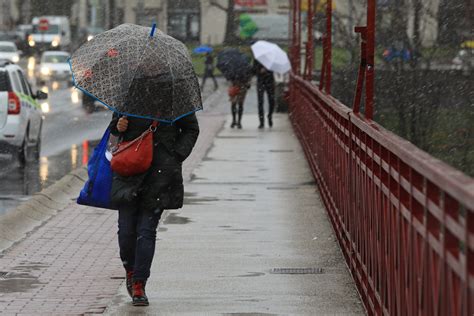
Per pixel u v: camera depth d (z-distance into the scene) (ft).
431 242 28.89
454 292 25.90
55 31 442.50
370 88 55.62
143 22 422.41
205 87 342.44
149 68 47.44
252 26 423.23
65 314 47.24
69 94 294.25
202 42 443.73
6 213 80.79
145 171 47.67
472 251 23.91
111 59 48.01
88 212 80.38
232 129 175.83
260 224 73.92
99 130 178.40
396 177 36.45
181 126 49.32
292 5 217.77
